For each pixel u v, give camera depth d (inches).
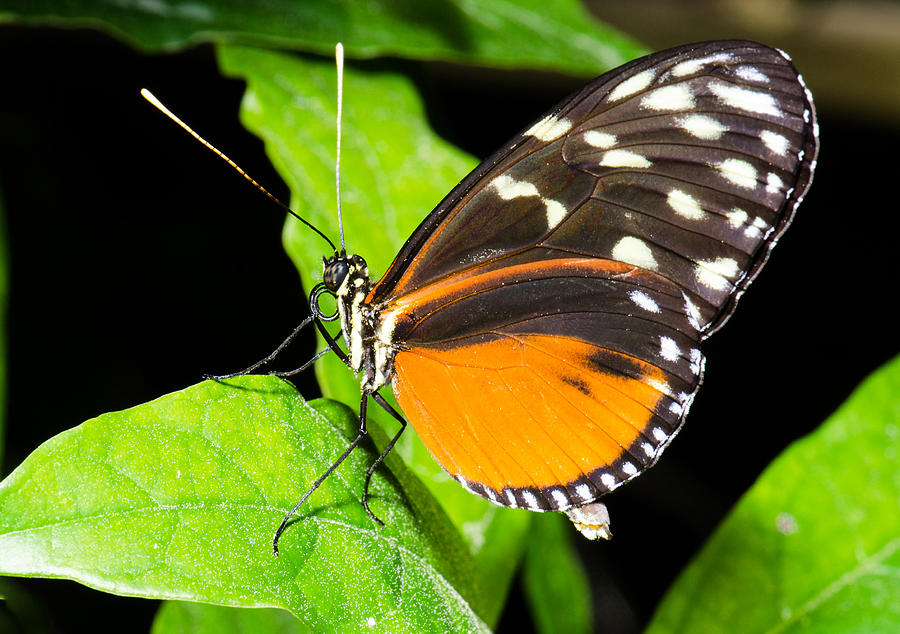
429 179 18.0
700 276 17.0
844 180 23.5
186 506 16.2
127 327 20.2
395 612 16.4
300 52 18.1
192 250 20.3
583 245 17.1
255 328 20.2
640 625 21.2
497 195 17.1
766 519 17.8
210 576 16.1
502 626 20.5
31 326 20.0
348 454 16.7
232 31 17.9
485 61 18.2
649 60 17.0
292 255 17.5
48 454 16.0
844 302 23.8
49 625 18.7
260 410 16.5
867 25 22.1
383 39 18.1
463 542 17.2
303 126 17.9
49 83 20.0
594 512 17.2
